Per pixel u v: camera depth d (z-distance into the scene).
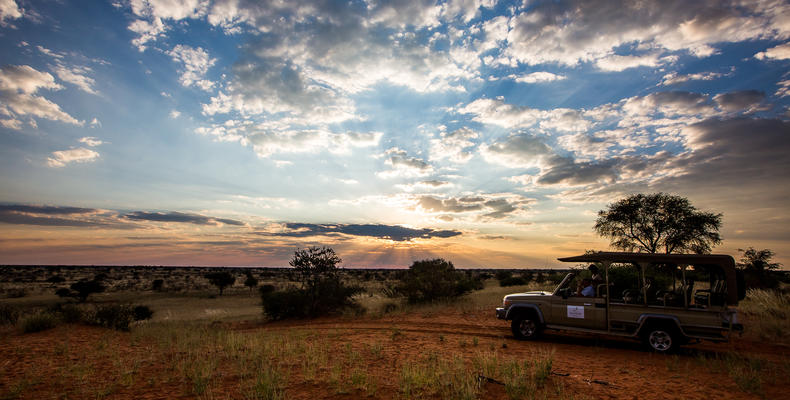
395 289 24.00
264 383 6.15
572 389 6.44
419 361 8.34
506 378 6.54
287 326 18.03
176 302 39.69
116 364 8.09
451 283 23.02
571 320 10.62
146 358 8.81
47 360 8.56
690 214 26.55
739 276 9.12
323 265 22.05
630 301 10.08
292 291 22.33
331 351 9.49
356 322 17.47
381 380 6.88
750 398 6.16
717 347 10.46
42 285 62.78
